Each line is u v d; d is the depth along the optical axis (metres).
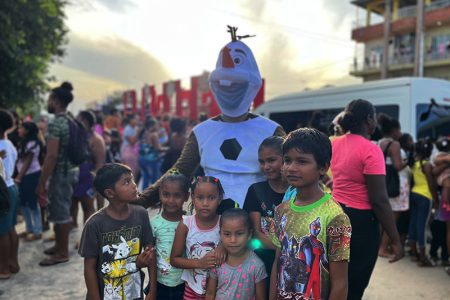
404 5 29.53
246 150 2.42
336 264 1.61
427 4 26.50
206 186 2.09
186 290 2.21
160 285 2.31
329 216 1.63
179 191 2.26
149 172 8.44
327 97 8.25
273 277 1.89
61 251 4.40
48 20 11.48
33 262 4.41
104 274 2.15
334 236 1.61
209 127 2.57
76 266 4.30
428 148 4.64
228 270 2.05
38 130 5.10
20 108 12.29
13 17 9.91
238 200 2.33
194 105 16.75
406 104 6.36
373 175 2.40
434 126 6.53
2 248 3.93
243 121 2.55
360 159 2.43
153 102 23.20
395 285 3.96
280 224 1.80
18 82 11.06
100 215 2.18
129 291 2.22
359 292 2.53
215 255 2.05
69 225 4.43
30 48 11.08
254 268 2.06
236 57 2.47
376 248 2.52
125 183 2.12
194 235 2.16
